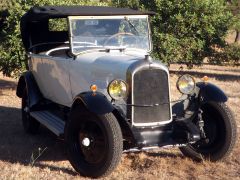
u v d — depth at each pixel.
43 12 4.78
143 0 11.05
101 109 3.63
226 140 4.18
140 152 4.61
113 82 3.78
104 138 3.69
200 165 4.26
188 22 10.60
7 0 8.72
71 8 4.91
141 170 4.08
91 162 3.86
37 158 4.45
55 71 4.81
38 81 5.33
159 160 4.37
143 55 4.41
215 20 10.89
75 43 4.53
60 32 5.68
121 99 3.84
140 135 3.90
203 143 4.36
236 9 18.84
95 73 4.17
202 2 10.57
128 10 4.88
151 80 3.93
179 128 4.05
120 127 3.79
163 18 10.86
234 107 7.12
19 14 8.01
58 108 5.25
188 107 4.29
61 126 4.52
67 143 4.00
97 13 4.59
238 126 5.77
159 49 10.55
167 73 4.01
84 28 4.58
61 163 4.31
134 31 4.78
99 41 4.61
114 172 4.00
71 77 4.51
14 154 4.59
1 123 6.02
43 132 5.58
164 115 4.03
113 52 4.53
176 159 4.44
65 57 4.74
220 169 4.14
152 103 3.96
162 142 3.97
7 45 8.12
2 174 3.90
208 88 4.28
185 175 4.00
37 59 5.26
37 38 5.62
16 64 8.13
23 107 5.59
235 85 10.48
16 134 5.46
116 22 4.71
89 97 3.73
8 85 9.39
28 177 3.85
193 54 11.16
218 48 12.50
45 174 3.96
